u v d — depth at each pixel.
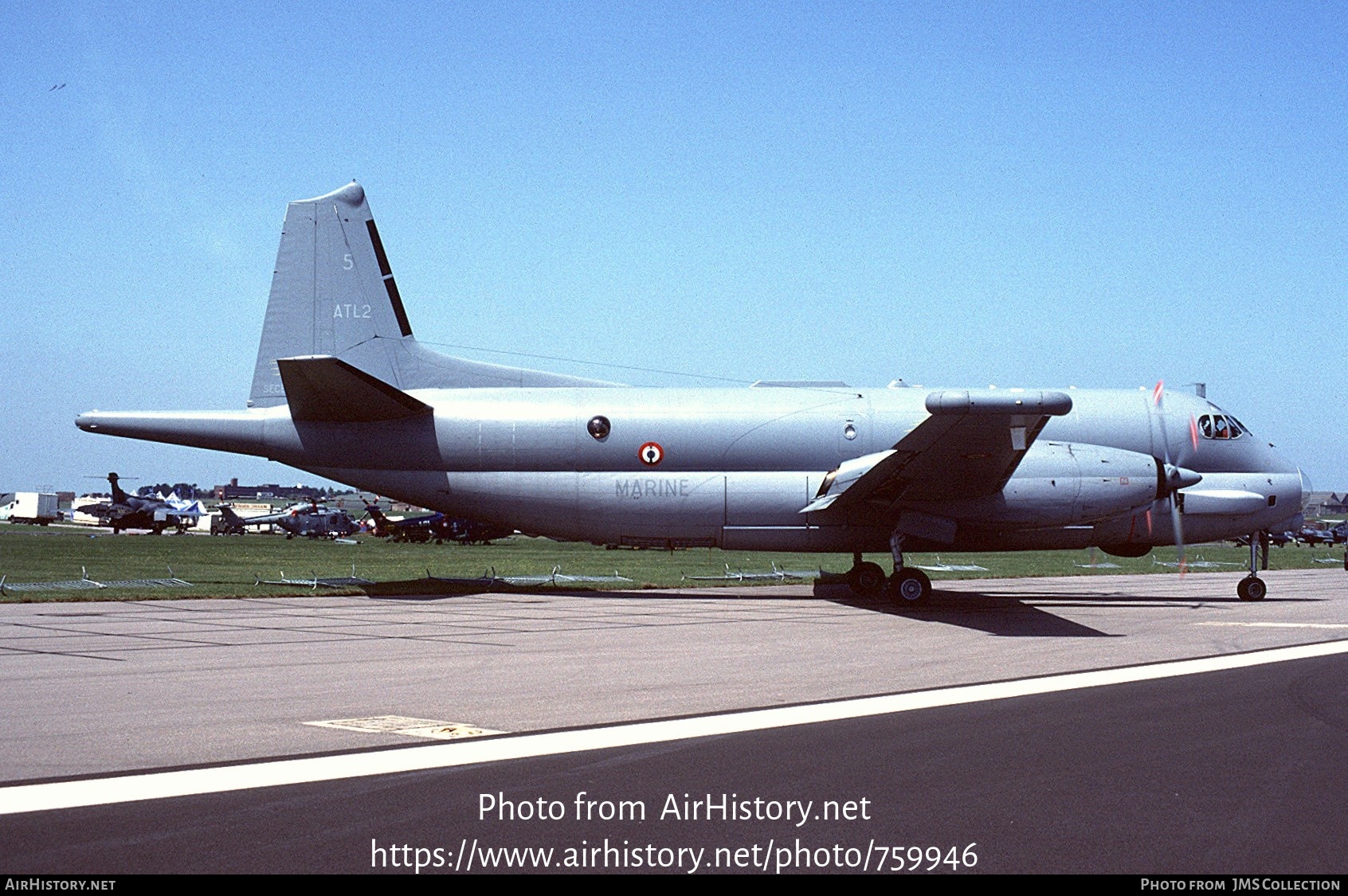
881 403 24.83
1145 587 30.05
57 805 6.45
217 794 6.74
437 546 60.28
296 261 25.53
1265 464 25.30
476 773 7.34
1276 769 7.58
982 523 22.34
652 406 24.73
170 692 10.71
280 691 10.83
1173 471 22.58
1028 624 18.69
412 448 24.59
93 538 62.59
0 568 31.22
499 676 12.03
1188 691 11.16
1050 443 22.47
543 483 24.45
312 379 22.38
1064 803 6.69
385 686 11.26
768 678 12.02
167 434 24.78
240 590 24.39
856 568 25.14
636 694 10.84
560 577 30.14
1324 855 5.69
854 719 9.44
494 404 24.91
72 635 15.79
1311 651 14.69
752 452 24.34
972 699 10.55
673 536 24.44
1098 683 11.70
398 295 25.78
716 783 7.14
